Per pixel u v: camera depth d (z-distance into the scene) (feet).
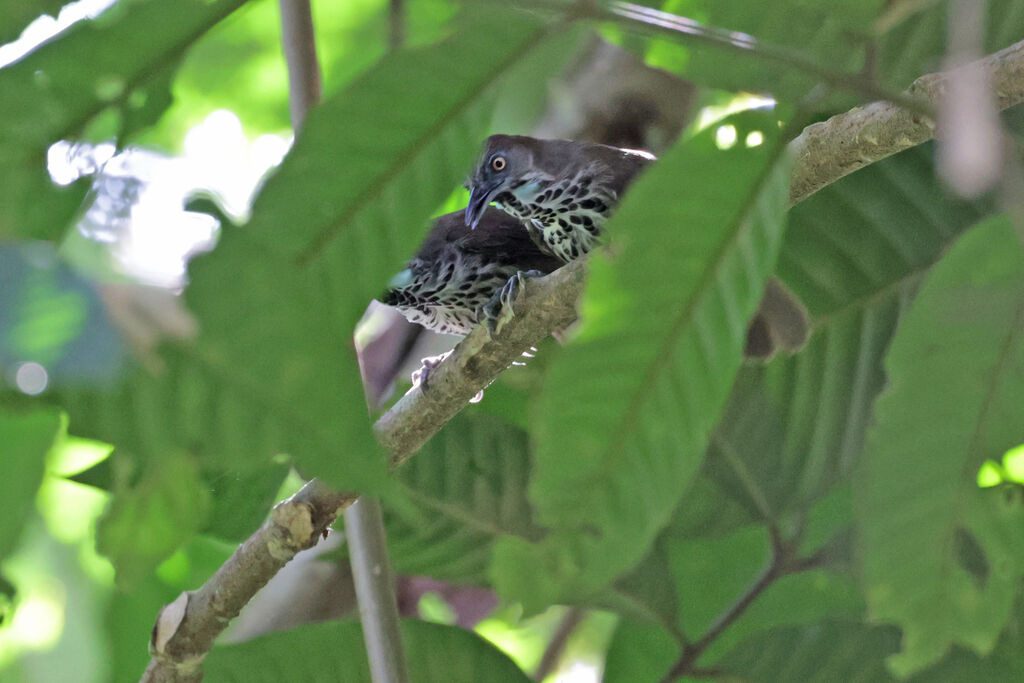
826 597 23.21
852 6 18.16
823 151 22.11
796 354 23.17
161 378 14.74
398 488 15.46
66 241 20.95
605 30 21.77
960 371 22.68
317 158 18.20
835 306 23.18
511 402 23.25
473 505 23.16
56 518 23.90
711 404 19.36
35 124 19.95
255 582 22.80
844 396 23.18
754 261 18.38
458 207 23.63
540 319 22.77
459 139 18.34
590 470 19.89
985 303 22.65
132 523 19.69
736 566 23.31
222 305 14.89
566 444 19.72
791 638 23.11
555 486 20.01
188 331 12.40
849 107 22.70
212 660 22.97
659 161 17.69
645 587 23.15
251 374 14.97
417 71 17.54
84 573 23.94
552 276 22.77
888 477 22.75
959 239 22.47
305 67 22.74
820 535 23.25
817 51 21.17
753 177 17.87
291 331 15.01
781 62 17.97
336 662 22.99
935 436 22.72
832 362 23.18
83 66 19.40
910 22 22.84
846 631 23.11
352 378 15.16
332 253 18.92
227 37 23.82
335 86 23.84
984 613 22.80
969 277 22.65
